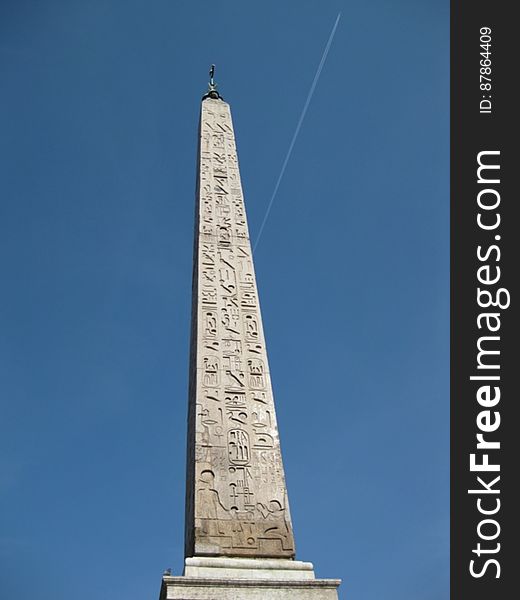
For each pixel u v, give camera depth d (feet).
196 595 45.44
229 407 55.31
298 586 47.11
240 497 51.55
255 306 61.11
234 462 52.95
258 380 57.16
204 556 48.62
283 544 50.19
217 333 58.75
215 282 61.72
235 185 69.41
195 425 54.19
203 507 50.65
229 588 46.16
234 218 66.59
